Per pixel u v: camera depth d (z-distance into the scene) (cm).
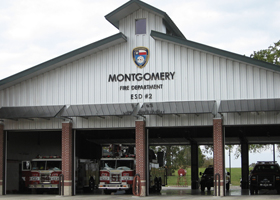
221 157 2556
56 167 3036
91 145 3675
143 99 2716
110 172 2920
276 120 2523
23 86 2892
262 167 2970
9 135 3108
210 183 3419
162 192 3325
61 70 2855
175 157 7800
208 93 2627
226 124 2597
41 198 2545
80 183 3181
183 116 2673
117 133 3588
